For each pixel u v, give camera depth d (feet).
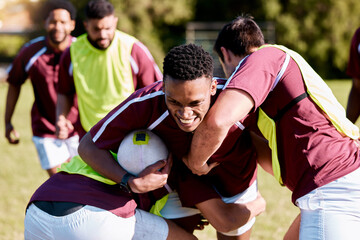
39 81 25.32
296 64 13.53
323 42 117.19
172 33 124.77
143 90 13.65
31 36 108.27
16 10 143.33
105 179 13.83
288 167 13.32
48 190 13.70
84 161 14.07
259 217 25.45
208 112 12.16
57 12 24.52
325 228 12.42
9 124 27.30
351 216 12.46
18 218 25.41
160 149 13.58
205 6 124.57
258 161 15.92
